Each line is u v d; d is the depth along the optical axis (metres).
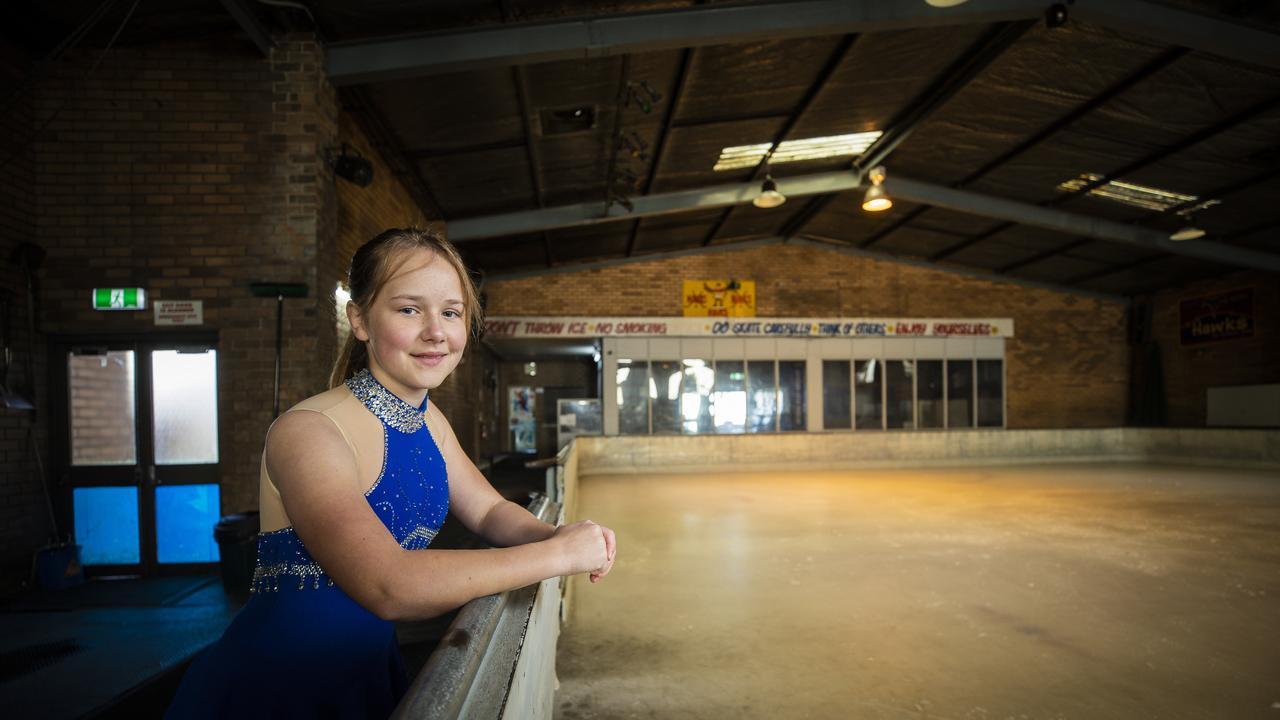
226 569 4.82
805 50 6.92
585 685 3.01
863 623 3.80
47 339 5.34
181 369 5.48
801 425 15.56
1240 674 3.04
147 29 5.20
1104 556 5.36
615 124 7.86
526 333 14.85
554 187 9.84
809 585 4.62
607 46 5.81
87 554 5.38
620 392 15.18
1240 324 13.80
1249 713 2.67
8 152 5.05
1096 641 3.47
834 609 4.07
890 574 4.88
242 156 5.42
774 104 8.12
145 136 5.39
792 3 5.97
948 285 16.12
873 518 7.34
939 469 13.06
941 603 4.16
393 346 0.94
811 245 15.83
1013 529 6.57
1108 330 16.47
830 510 7.96
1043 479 11.00
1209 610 3.96
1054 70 7.41
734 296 15.50
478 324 1.11
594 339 15.41
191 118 5.41
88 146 5.36
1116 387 16.38
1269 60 6.29
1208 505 7.99
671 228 13.22
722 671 3.15
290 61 5.46
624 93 7.16
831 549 5.75
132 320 5.34
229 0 4.77
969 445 13.84
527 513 1.25
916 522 7.05
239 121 5.42
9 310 5.03
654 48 5.93
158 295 5.36
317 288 5.44
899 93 8.25
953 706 2.77
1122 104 7.96
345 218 6.35
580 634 3.68
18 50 5.12
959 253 15.20
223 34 5.38
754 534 6.49
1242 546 5.71
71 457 5.39
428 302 0.95
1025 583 4.58
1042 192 11.21
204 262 5.39
